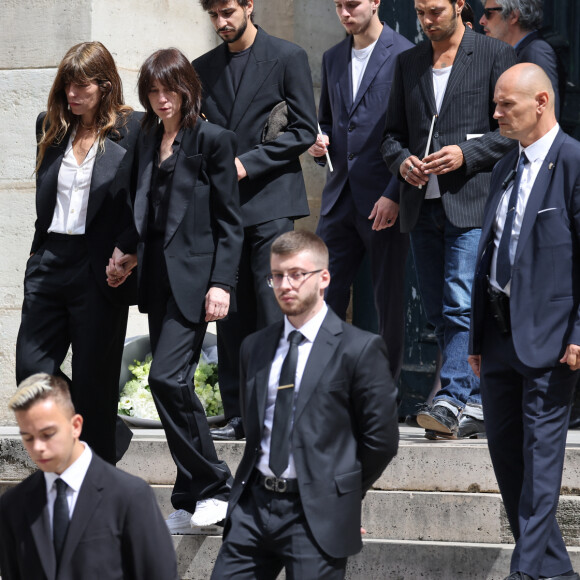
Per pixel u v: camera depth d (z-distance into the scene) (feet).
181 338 47.78
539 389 41.91
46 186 50.62
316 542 36.29
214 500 47.55
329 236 62.34
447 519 48.57
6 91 72.95
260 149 54.13
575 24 75.66
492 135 53.88
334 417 36.96
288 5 81.87
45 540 30.96
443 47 55.93
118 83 50.49
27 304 50.85
